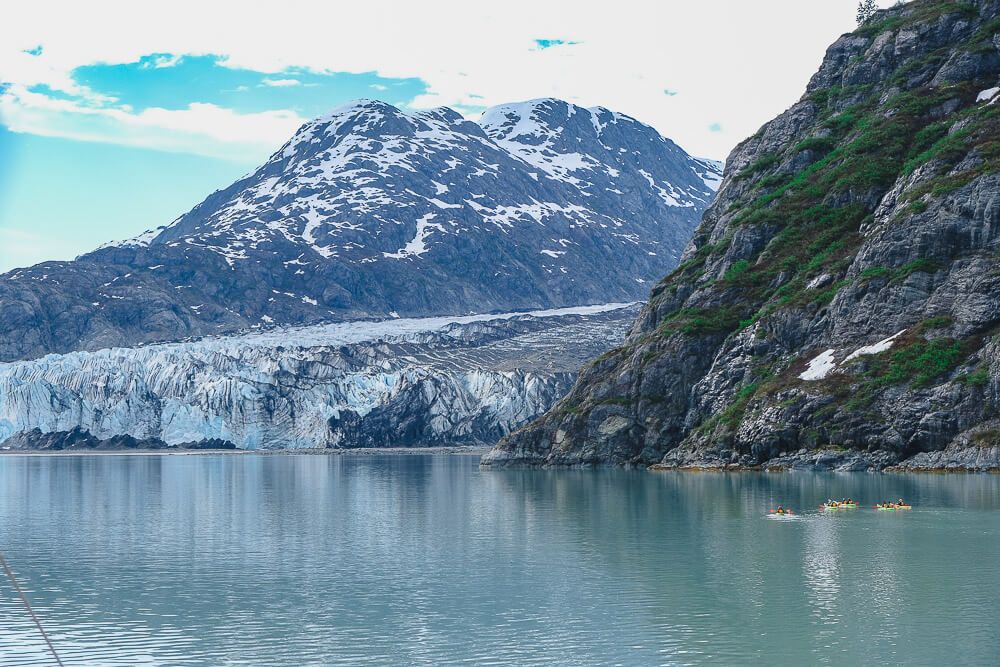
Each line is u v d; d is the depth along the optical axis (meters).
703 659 43.56
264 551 74.81
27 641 48.47
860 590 55.62
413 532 84.31
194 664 44.47
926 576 59.00
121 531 88.75
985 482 107.44
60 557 73.00
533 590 58.09
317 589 59.53
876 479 115.81
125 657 45.69
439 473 174.88
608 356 175.88
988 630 47.03
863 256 145.50
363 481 155.25
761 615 50.59
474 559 69.12
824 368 138.88
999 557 64.56
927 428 123.31
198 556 72.75
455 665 43.72
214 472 194.88
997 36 181.62
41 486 152.12
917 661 42.62
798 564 63.69
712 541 74.06
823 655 43.72
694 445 148.00
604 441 163.25
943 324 131.62
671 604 53.53
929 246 138.50
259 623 51.34
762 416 137.75
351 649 46.34
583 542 75.62
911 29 195.12
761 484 116.44
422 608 54.03
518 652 45.38
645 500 103.94
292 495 127.88
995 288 128.38
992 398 120.62
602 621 50.38
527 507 102.12
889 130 176.00
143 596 58.19
